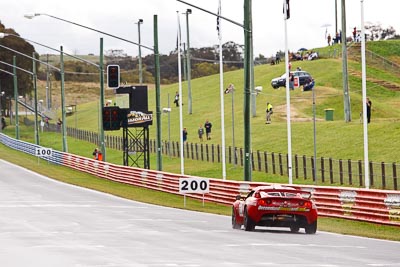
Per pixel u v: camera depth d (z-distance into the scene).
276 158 140.50
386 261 39.41
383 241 52.97
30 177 134.75
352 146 137.38
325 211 74.31
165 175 111.00
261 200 57.84
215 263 37.47
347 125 158.25
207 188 87.69
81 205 84.25
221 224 65.25
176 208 85.69
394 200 64.69
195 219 70.31
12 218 66.75
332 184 107.50
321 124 168.12
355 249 46.31
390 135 138.50
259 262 38.09
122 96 145.50
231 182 90.81
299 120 190.25
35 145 193.00
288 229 63.94
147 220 67.19
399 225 63.72
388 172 110.50
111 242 47.88
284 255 41.72
